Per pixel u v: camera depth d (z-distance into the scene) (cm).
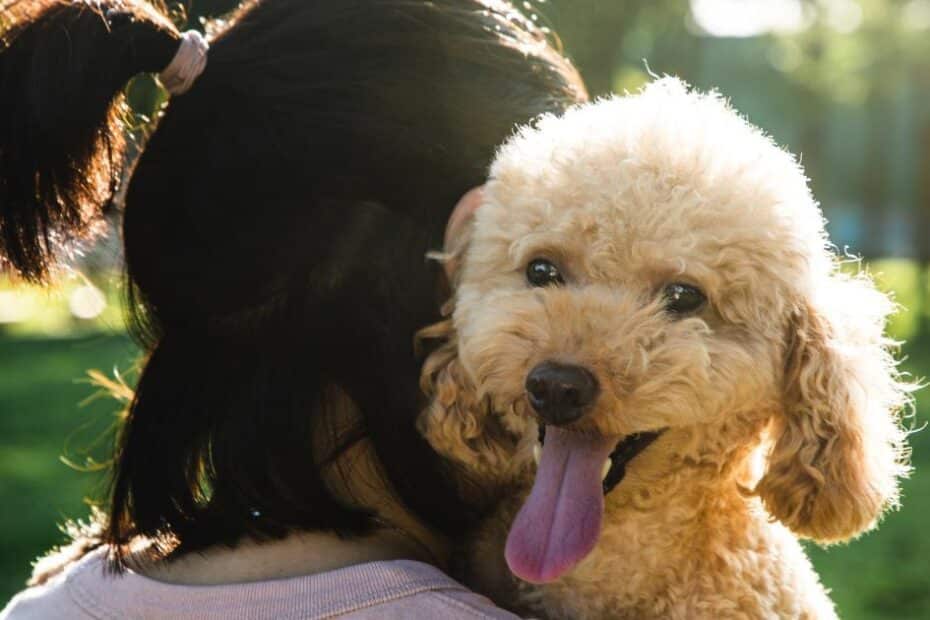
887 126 699
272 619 48
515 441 59
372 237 52
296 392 51
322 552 51
